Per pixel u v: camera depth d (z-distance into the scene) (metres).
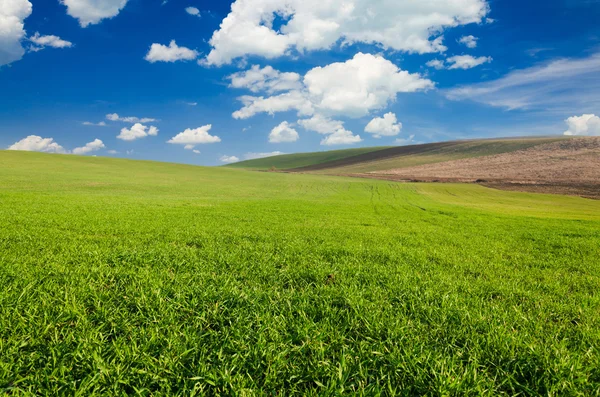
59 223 13.59
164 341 4.03
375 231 15.90
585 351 4.09
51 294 5.37
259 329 4.32
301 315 4.87
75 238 10.58
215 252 9.23
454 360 3.74
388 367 3.69
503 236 15.58
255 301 5.34
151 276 6.58
